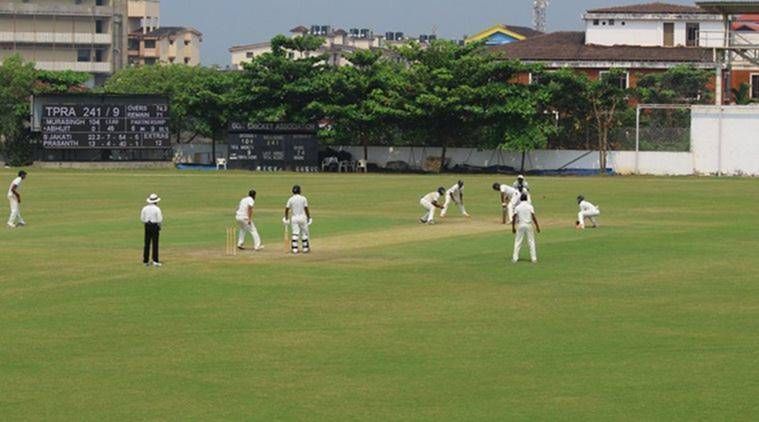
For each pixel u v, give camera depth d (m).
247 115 153.38
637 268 55.97
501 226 76.06
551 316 43.22
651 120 149.62
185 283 51.28
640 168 144.88
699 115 142.38
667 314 43.62
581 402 31.19
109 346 38.09
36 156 152.38
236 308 44.94
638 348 37.66
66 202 95.88
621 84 166.75
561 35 195.75
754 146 140.88
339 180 127.19
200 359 36.16
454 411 30.41
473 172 147.75
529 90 147.88
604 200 99.75
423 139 151.38
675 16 189.75
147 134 149.88
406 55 153.62
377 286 50.41
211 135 157.88
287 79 152.75
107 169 146.25
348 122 151.50
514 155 149.88
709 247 64.69
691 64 168.38
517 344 38.28
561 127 147.88
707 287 50.12
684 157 143.38
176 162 158.75
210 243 66.12
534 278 52.66
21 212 86.88
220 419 29.69
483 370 34.69
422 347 37.84
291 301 46.53
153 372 34.50
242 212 62.59
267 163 149.62
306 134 150.12
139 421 29.56
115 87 178.25
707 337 39.34
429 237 69.50
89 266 56.78
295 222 61.84
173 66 189.12
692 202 98.25
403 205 93.19
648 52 174.88
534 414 30.11
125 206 92.12
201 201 96.56
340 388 32.62
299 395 31.95
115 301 46.59
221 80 156.12
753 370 34.59
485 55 150.88
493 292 48.72
